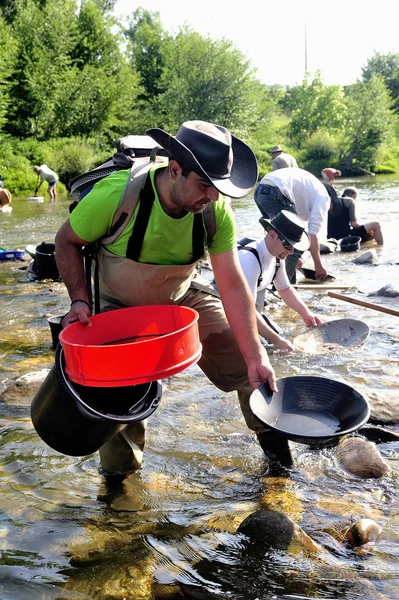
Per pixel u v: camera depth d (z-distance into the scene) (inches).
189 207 97.3
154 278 108.2
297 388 120.0
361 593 88.3
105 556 98.6
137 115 1673.2
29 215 676.1
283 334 216.2
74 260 106.4
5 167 1097.4
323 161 1973.4
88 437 103.1
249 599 87.8
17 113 1407.5
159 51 1957.4
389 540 100.7
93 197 102.4
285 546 99.2
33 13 1501.0
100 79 1526.8
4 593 89.3
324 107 2287.2
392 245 417.1
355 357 191.0
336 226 425.7
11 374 181.5
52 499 116.0
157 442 138.9
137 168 101.7
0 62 1331.2
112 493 118.0
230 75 1754.4
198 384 174.9
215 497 116.2
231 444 137.3
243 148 101.7
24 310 258.2
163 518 109.2
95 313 112.8
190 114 1755.7
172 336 96.5
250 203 748.6
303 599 87.5
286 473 124.6
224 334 120.0
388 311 230.1
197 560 97.0
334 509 110.9
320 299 272.5
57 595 89.0
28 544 101.6
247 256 178.5
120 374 94.6
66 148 1233.4
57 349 103.3
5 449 136.4
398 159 2124.8
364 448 128.3
